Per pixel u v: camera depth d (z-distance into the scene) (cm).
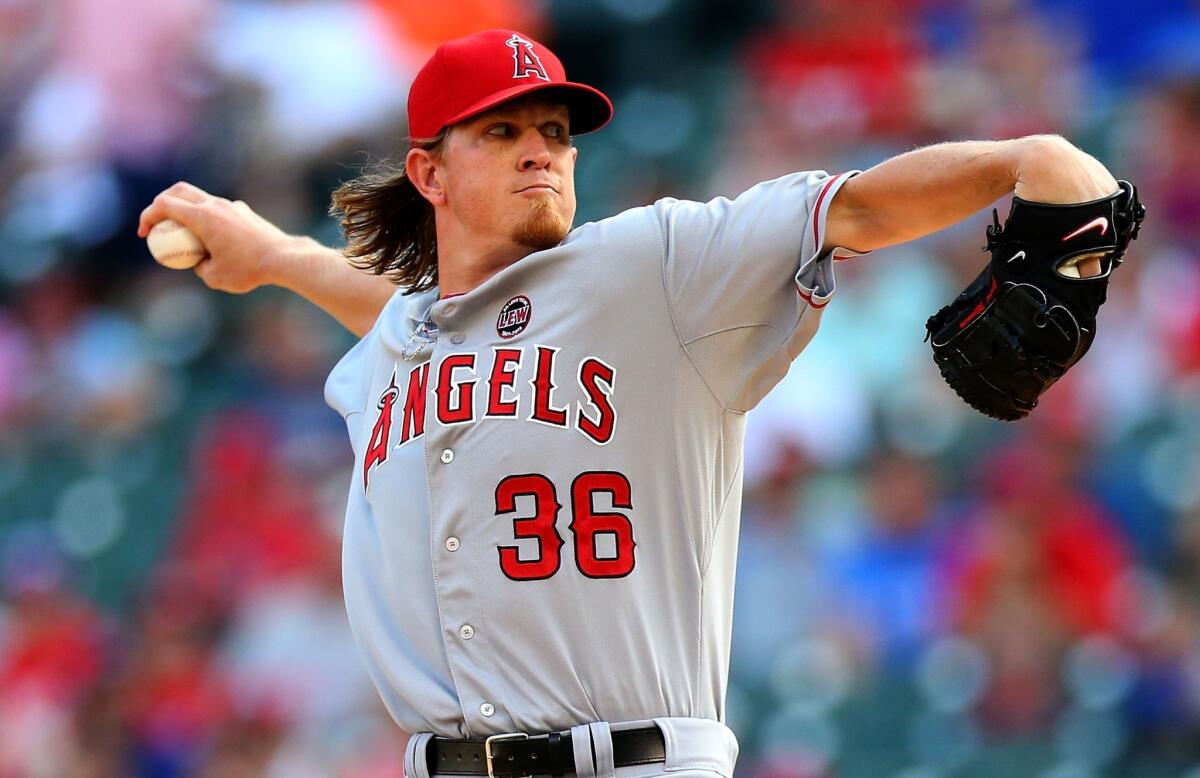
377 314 1391
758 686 2914
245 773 3023
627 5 4269
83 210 4106
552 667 1064
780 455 3161
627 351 1091
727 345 1093
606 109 1177
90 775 3136
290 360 3772
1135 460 3125
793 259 1070
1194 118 3816
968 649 2867
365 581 1154
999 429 3198
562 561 1067
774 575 2994
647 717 1069
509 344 1112
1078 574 2909
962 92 3903
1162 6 3959
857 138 3850
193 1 4122
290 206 3966
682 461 1098
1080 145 3784
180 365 3875
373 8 4112
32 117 4219
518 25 4172
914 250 3491
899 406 3259
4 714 3241
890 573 2992
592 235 1122
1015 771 2750
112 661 3334
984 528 3009
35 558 3622
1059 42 3991
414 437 1132
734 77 4122
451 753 1091
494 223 1145
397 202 1258
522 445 1081
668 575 1091
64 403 3875
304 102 4003
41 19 4262
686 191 3853
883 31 4038
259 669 3136
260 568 3341
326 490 3456
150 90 4119
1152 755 2752
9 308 4044
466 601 1081
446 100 1150
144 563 3544
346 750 2966
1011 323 995
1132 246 3509
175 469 3672
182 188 1477
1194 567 2975
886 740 2838
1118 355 3284
